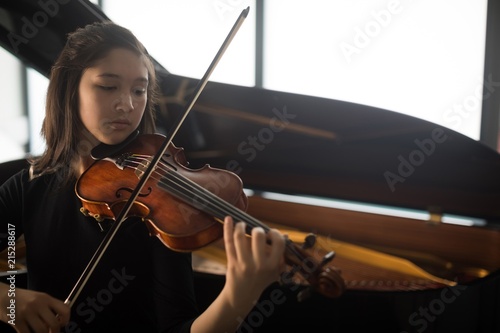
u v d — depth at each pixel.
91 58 1.19
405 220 1.94
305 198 2.17
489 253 1.75
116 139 1.22
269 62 4.24
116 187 1.22
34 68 1.89
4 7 1.65
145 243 1.22
